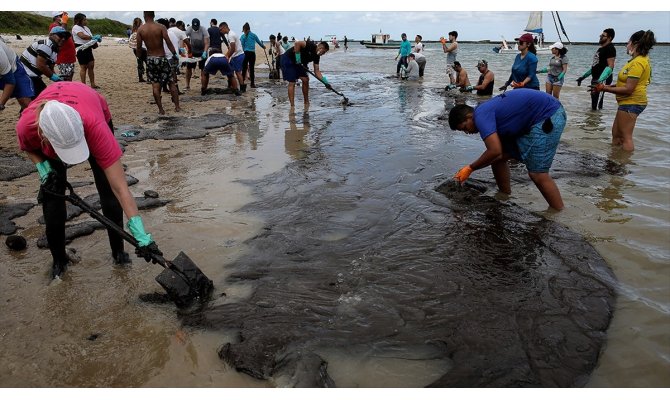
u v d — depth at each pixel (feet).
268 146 21.95
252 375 7.50
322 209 14.12
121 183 9.27
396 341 8.22
